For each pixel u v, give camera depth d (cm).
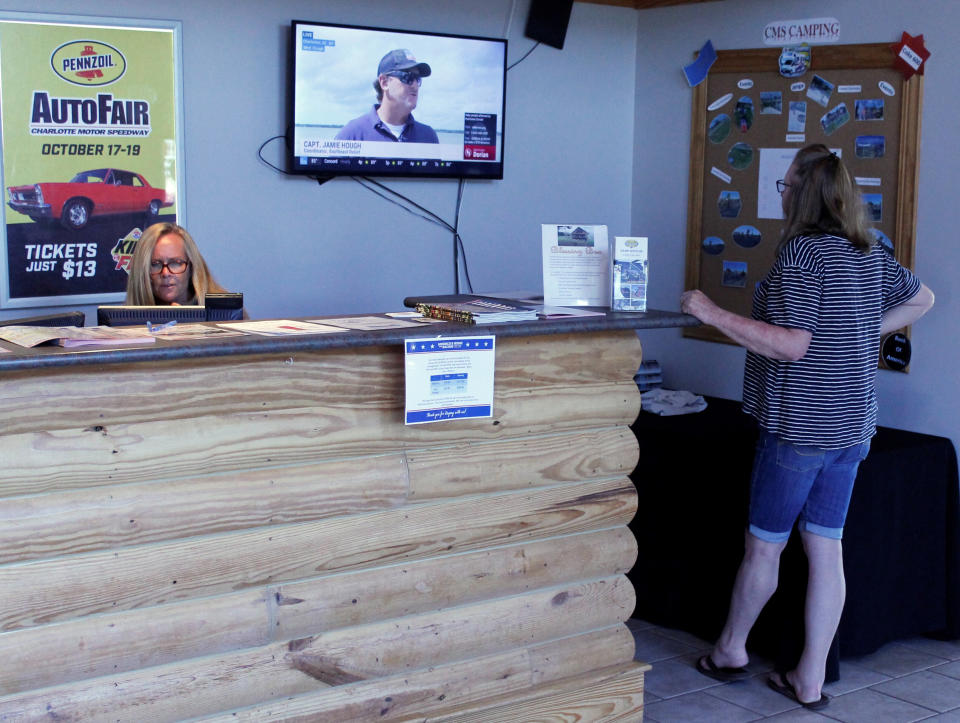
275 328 242
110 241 409
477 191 494
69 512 212
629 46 528
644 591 413
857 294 320
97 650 216
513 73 492
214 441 226
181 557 224
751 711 339
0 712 210
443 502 257
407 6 457
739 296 484
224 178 429
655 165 524
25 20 380
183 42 412
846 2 429
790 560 355
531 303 293
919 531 385
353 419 243
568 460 274
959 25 388
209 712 231
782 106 457
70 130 394
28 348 205
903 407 416
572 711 281
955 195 394
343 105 442
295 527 237
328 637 244
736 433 396
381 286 474
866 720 333
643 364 492
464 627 262
